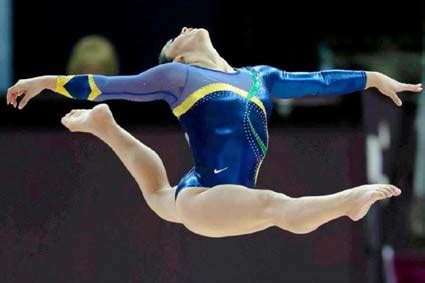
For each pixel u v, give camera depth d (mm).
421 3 34594
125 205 26812
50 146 26953
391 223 29031
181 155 26656
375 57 33875
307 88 17922
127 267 26688
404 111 29938
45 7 35500
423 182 29531
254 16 35062
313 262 26500
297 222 15547
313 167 26578
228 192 16328
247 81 17484
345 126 26766
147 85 17000
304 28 34688
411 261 27844
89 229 26797
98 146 26922
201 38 17891
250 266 26578
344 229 26578
